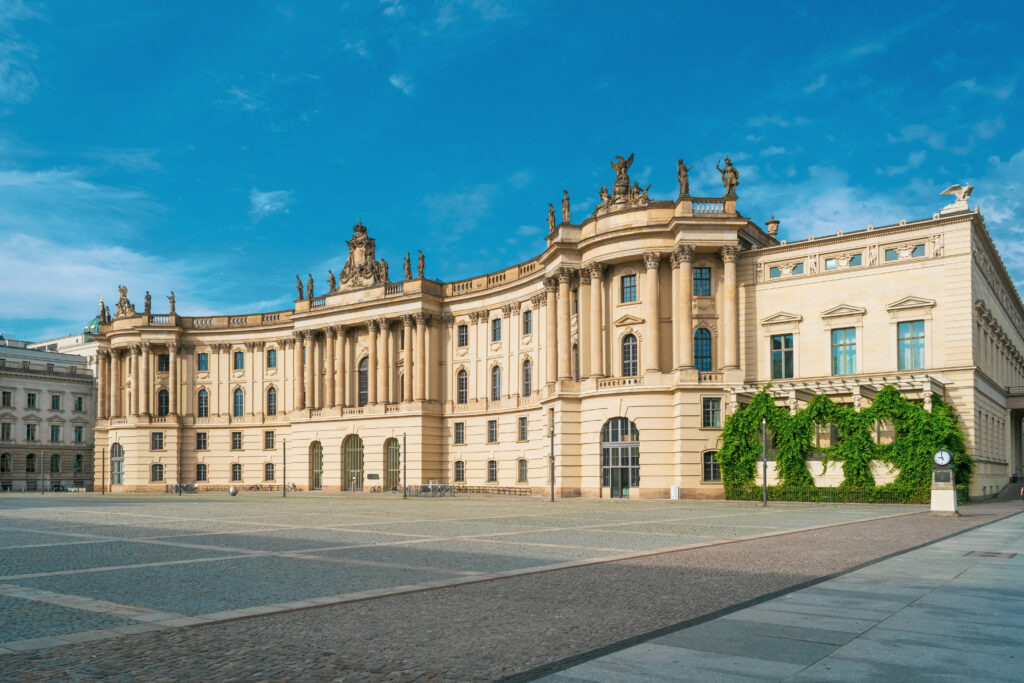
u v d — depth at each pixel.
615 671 12.39
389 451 106.31
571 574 22.62
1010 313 93.88
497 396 99.50
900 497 61.72
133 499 87.38
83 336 194.00
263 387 124.00
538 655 13.33
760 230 87.81
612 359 80.19
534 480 90.88
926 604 17.77
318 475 114.44
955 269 67.56
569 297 83.38
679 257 75.50
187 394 127.31
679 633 14.95
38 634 14.96
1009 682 11.75
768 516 48.19
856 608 17.31
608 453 77.75
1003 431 85.44
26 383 156.25
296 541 33.09
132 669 12.43
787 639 14.45
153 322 128.25
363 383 112.38
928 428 61.53
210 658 13.11
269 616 16.61
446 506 64.69
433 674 12.22
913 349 69.19
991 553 27.47
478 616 16.55
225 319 127.81
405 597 18.83
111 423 129.38
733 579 21.52
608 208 81.81
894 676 12.08
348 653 13.46
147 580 21.83
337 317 112.88
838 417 65.75
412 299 104.75
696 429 73.06
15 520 47.75
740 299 77.06
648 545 30.97
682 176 76.44
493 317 101.12
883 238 71.19
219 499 86.44
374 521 45.41
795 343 74.25
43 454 157.25
